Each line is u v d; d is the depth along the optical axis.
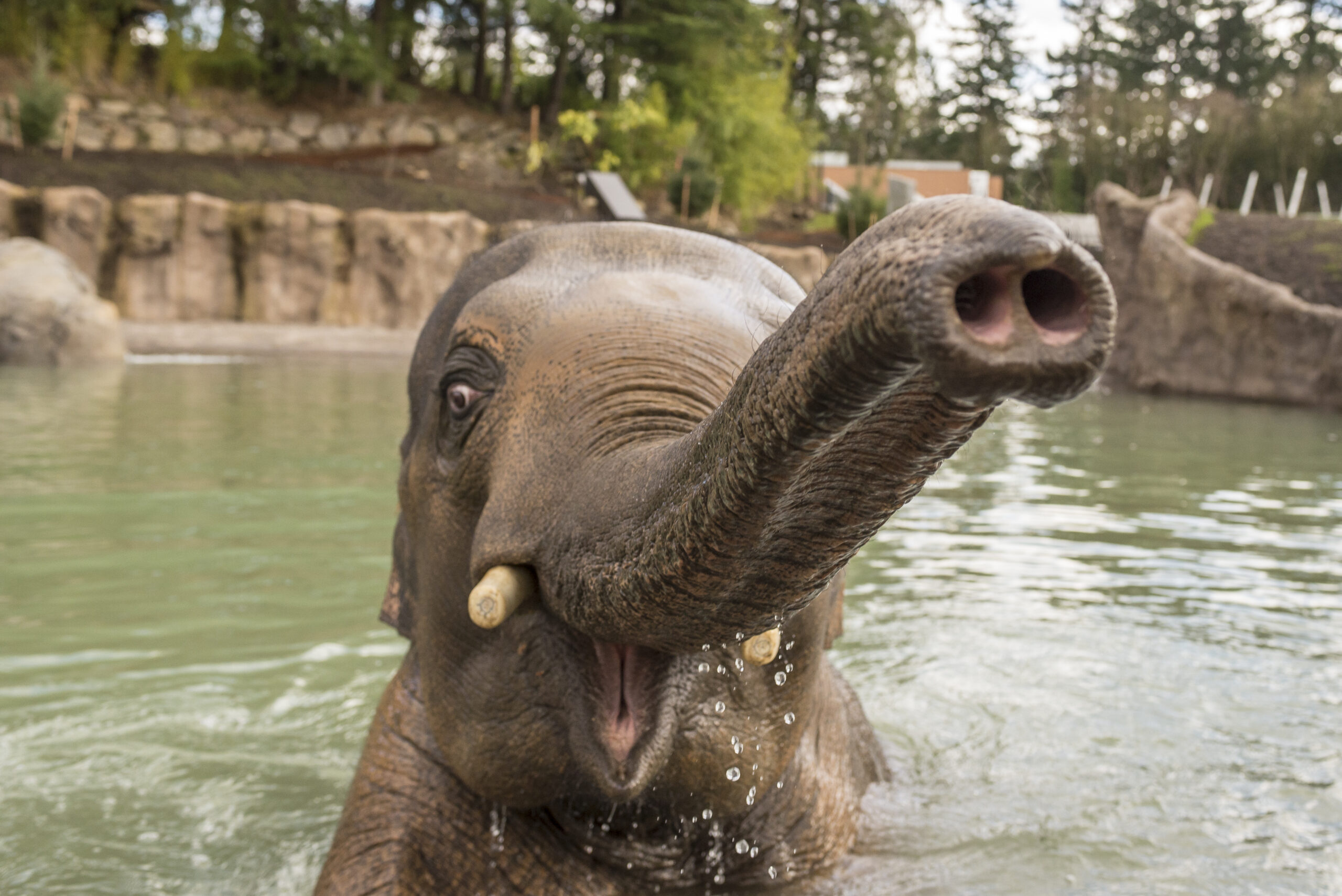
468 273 2.68
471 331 2.33
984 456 11.93
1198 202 30.67
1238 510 8.91
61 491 8.02
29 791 3.53
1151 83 50.91
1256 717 4.21
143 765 3.77
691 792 2.25
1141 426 15.59
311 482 8.60
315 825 3.36
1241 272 21.16
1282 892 2.83
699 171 33.38
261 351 22.44
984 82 51.53
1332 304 24.19
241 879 2.98
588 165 35.88
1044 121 49.09
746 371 1.29
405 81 38.53
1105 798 3.44
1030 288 1.07
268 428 11.55
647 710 2.03
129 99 33.09
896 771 3.63
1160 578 6.53
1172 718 4.19
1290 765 3.73
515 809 2.58
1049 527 8.06
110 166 28.39
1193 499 9.39
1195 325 21.48
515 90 40.50
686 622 1.57
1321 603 6.02
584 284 2.30
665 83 36.59
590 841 2.64
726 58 37.28
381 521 7.31
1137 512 8.73
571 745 2.05
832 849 2.91
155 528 6.99
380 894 2.53
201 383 16.08
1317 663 4.91
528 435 2.07
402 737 2.74
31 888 2.90
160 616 5.32
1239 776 3.63
